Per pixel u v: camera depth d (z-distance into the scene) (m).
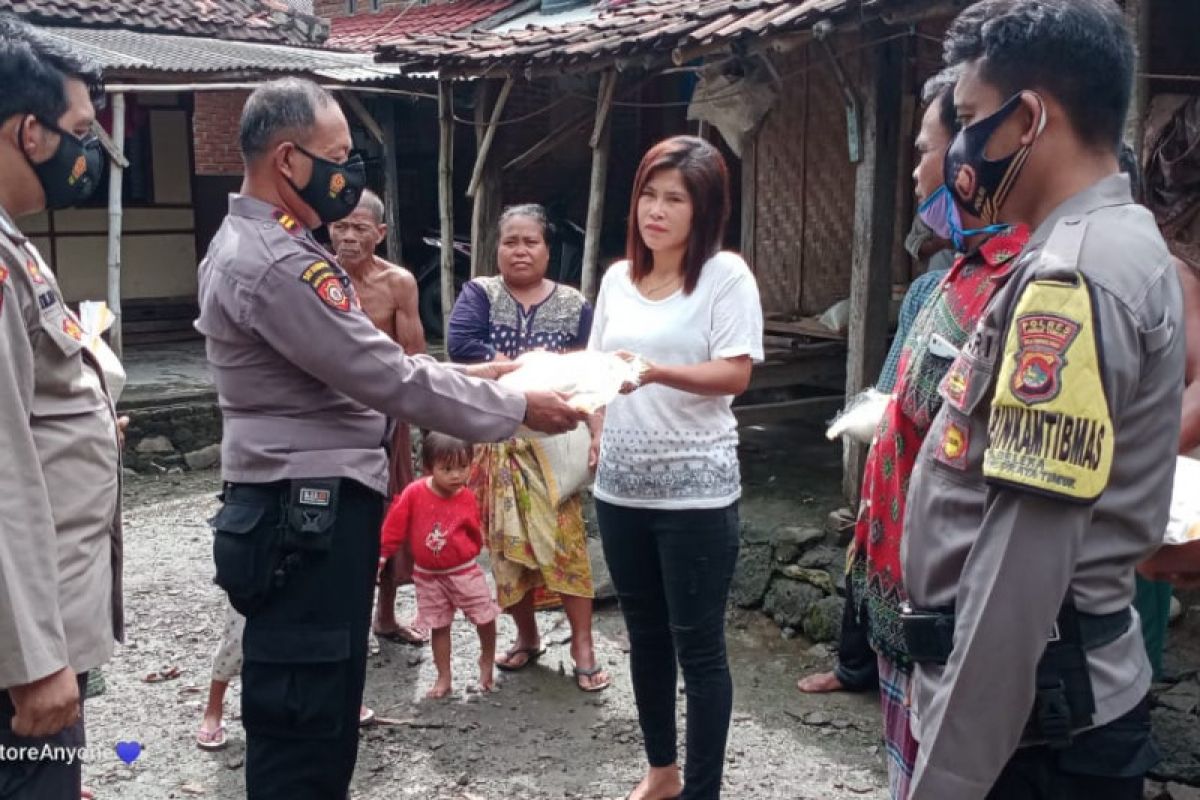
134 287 10.78
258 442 2.31
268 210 2.33
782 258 6.51
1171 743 3.35
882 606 1.87
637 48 5.32
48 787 1.98
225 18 10.74
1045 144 1.51
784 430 6.86
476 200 7.11
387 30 13.08
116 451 2.21
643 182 2.90
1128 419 1.46
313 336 2.22
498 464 3.98
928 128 2.03
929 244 5.26
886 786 3.38
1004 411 1.43
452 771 3.48
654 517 2.91
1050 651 1.50
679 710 3.87
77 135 2.09
